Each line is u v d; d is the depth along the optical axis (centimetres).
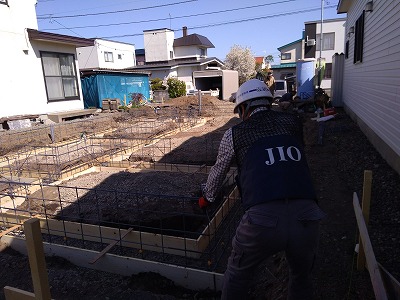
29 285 351
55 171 690
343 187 531
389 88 609
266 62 5497
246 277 210
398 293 204
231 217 468
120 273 366
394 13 582
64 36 1323
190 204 482
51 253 401
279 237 188
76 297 327
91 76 1756
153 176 601
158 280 344
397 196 458
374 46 767
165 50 3753
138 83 2103
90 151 877
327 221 407
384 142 643
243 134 214
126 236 411
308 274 214
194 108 1791
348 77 1294
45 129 1093
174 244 390
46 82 1320
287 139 211
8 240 424
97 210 460
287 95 1320
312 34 2883
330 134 941
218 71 2536
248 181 202
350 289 272
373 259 196
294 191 192
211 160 741
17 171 705
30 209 505
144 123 1342
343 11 1388
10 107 1165
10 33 1148
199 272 333
